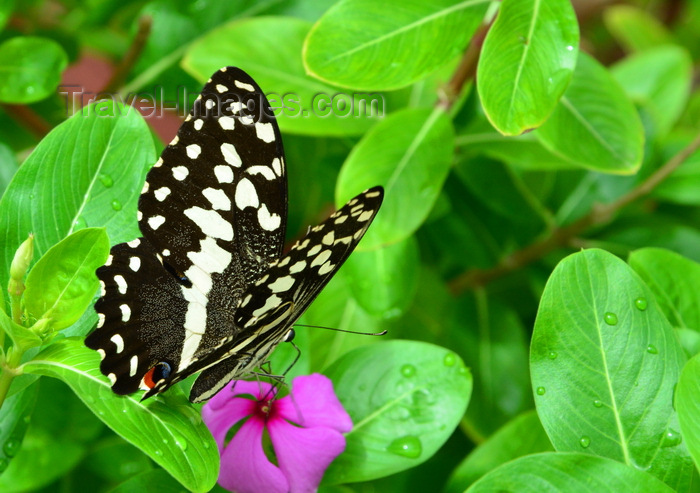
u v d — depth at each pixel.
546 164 0.49
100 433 0.49
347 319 0.50
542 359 0.43
